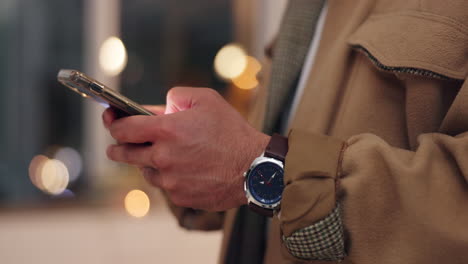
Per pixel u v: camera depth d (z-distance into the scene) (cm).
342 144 53
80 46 332
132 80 340
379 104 59
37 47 326
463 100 51
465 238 46
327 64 65
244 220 78
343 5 69
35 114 326
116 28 335
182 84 345
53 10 326
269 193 53
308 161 51
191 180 54
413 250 48
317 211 48
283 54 74
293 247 51
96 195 325
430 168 49
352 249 49
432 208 47
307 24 74
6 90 323
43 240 268
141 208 307
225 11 344
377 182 50
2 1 319
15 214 303
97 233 280
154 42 342
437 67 54
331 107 63
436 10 56
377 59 57
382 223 49
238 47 341
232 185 54
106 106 60
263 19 337
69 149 331
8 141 322
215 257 255
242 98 333
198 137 53
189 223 86
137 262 245
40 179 314
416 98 56
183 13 343
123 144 58
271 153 54
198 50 346
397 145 59
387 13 61
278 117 73
